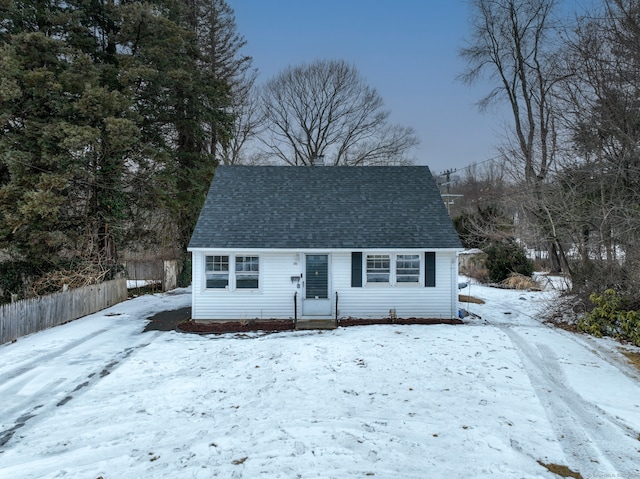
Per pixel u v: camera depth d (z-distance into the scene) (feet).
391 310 42.09
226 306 42.45
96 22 59.62
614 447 15.74
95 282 52.34
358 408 19.42
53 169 51.37
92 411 20.20
